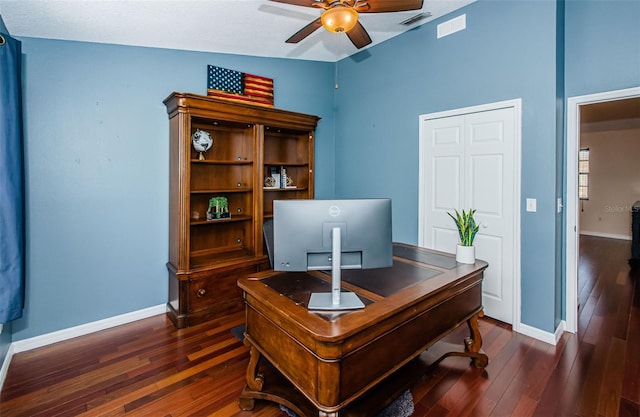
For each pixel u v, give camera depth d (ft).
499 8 9.52
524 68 9.09
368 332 4.73
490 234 10.07
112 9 7.81
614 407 6.21
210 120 10.39
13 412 6.14
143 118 10.01
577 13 8.92
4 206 6.65
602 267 15.88
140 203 10.09
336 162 15.08
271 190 12.92
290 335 4.98
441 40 10.97
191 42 10.25
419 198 11.91
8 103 6.71
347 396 4.55
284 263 5.22
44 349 8.41
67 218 8.91
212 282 10.24
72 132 8.89
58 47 8.61
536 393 6.64
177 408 6.27
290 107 13.50
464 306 6.90
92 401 6.45
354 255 5.33
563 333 9.24
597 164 24.53
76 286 9.12
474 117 10.27
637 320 9.92
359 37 8.16
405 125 12.23
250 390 6.26
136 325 9.82
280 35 10.71
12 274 6.80
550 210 8.76
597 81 8.66
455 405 6.31
